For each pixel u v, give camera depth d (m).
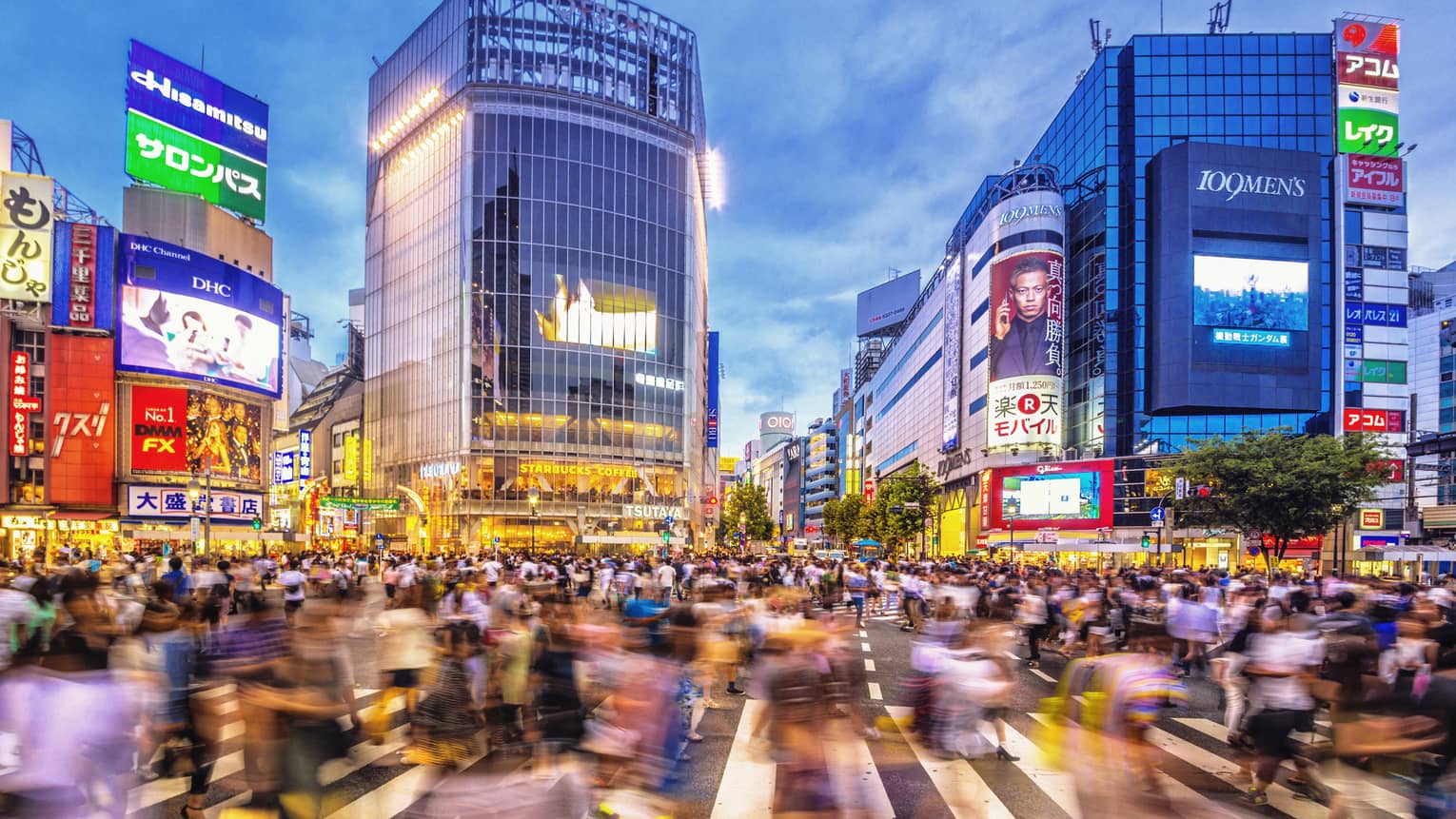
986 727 11.97
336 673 6.24
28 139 56.31
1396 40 67.12
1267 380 62.59
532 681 6.94
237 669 6.18
